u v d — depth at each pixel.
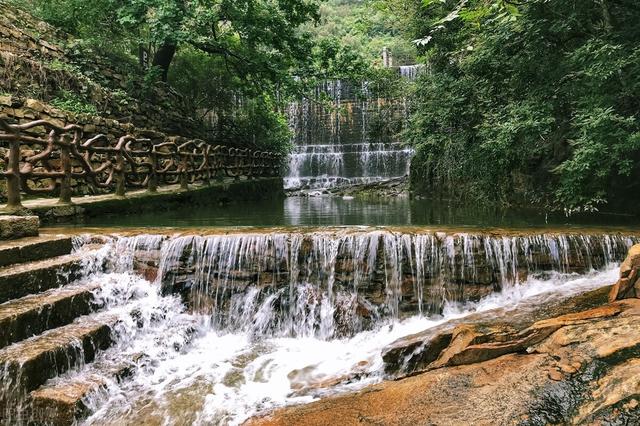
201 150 9.61
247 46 12.21
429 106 8.22
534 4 5.11
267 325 3.94
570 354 2.11
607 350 2.02
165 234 4.18
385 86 12.98
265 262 4.02
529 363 2.16
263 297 3.98
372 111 18.48
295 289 3.99
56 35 9.58
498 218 6.04
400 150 17.84
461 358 2.44
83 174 5.97
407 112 14.11
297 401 2.65
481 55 6.07
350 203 9.88
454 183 9.77
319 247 4.01
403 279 3.94
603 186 5.26
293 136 18.45
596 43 4.62
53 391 2.56
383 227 4.46
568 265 3.96
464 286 3.91
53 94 7.99
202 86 14.27
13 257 3.48
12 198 4.82
